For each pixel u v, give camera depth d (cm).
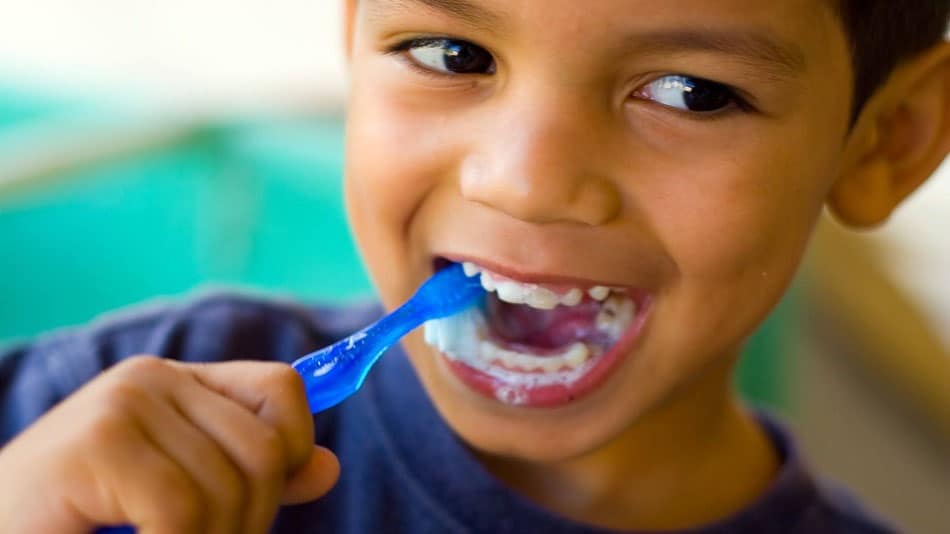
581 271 62
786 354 138
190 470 54
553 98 58
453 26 59
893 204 80
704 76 58
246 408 56
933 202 192
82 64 192
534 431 68
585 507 80
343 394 61
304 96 164
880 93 73
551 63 57
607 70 57
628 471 80
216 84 177
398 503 77
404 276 69
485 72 61
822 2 60
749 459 85
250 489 55
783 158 63
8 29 204
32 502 54
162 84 180
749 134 61
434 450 77
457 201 64
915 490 165
